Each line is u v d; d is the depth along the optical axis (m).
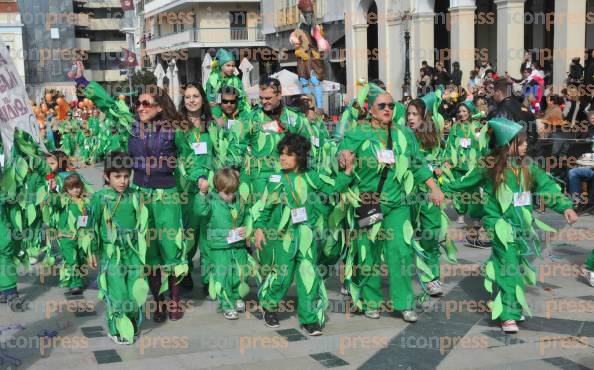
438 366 5.07
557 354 5.25
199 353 5.44
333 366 5.11
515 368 4.99
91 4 53.19
